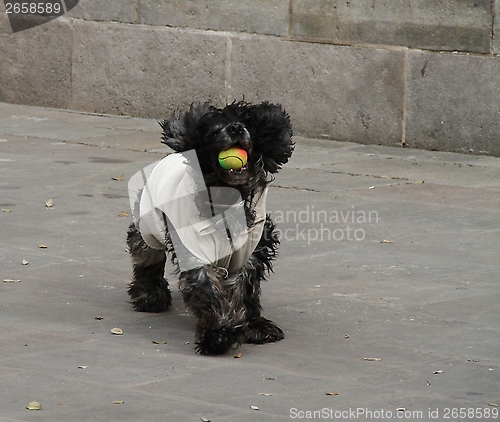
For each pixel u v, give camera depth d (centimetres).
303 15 1686
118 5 1870
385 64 1622
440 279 927
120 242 1044
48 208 1183
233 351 738
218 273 738
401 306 846
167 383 666
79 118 1867
